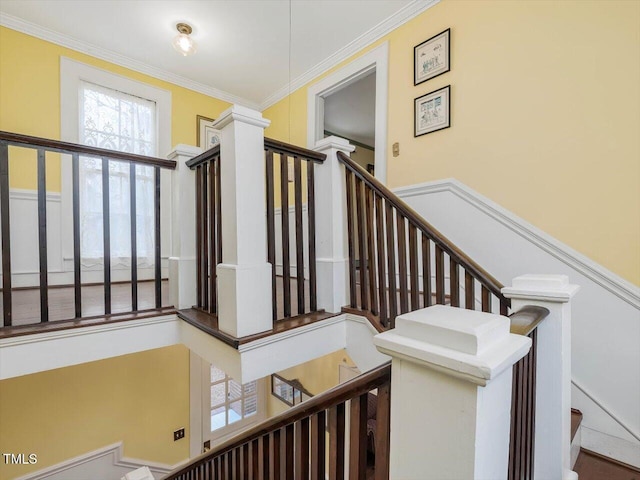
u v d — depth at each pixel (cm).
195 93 365
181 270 185
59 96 282
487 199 205
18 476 259
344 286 180
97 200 302
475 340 44
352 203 173
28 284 268
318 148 180
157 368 331
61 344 149
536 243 185
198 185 180
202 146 367
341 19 262
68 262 287
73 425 284
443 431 49
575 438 147
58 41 281
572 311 171
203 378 370
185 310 183
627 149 158
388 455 62
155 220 184
